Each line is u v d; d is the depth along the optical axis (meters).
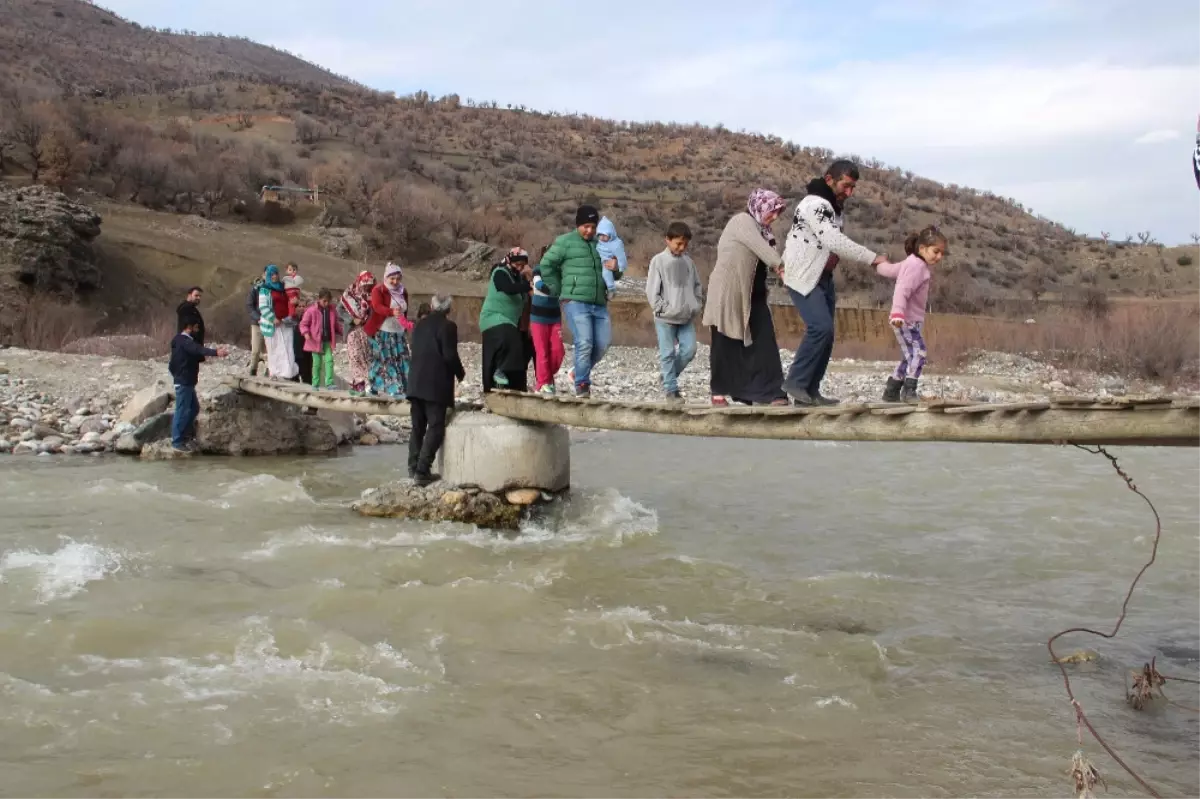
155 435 14.16
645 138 137.88
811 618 7.31
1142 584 8.23
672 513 10.99
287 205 66.69
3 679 5.64
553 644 6.58
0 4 174.50
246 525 9.66
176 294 43.66
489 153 116.38
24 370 18.06
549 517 10.34
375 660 6.14
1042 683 6.12
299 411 14.86
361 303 13.77
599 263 9.79
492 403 10.39
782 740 5.21
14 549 8.45
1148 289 87.00
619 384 22.44
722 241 7.79
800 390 7.40
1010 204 127.69
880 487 12.59
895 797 4.63
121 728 5.10
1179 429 4.97
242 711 5.35
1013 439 5.67
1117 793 4.71
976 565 8.84
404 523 9.95
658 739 5.20
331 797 4.49
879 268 7.41
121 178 60.72
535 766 4.86
